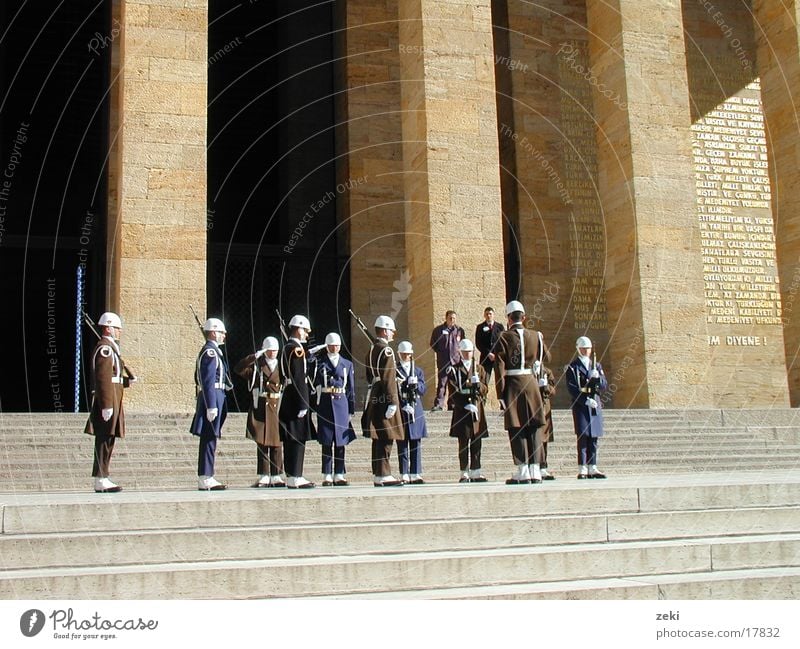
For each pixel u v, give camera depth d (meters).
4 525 7.52
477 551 7.96
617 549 7.95
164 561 7.33
